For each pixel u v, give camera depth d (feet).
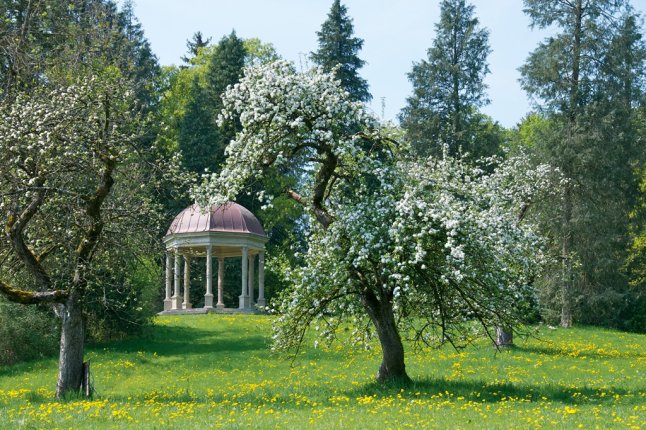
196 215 150.82
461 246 51.19
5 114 61.93
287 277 60.49
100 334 106.42
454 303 60.39
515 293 58.23
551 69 144.05
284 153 59.31
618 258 153.17
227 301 184.34
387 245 54.08
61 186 60.75
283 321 59.31
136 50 195.00
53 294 59.77
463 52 181.68
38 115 59.47
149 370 88.43
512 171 95.81
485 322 61.82
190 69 222.48
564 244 143.02
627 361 86.89
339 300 60.49
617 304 148.46
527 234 63.72
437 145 173.88
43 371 86.94
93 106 61.52
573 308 147.84
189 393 64.03
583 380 68.74
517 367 78.79
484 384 61.67
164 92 208.54
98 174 62.03
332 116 58.39
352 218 54.85
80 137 59.52
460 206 55.01
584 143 139.33
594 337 120.78
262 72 59.41
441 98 180.34
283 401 55.16
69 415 45.50
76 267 60.44
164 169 67.10
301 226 187.11
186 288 150.82
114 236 63.10
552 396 55.72
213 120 187.62
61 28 104.73
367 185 60.08
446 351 91.91
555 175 134.00
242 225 152.15
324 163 59.36
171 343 107.24
